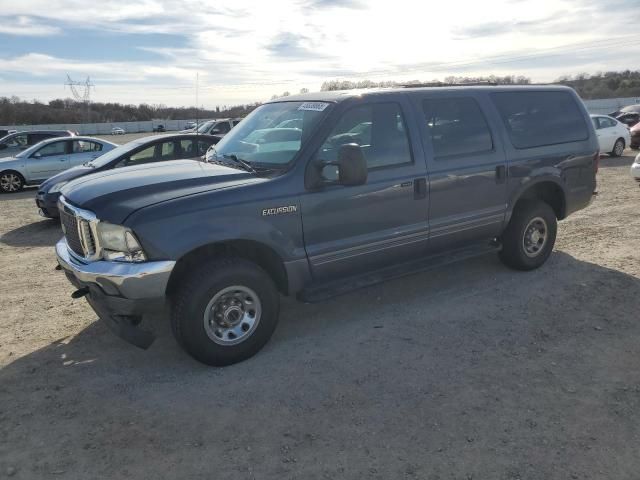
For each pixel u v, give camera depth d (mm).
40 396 3670
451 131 5105
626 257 6379
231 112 23781
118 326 3795
